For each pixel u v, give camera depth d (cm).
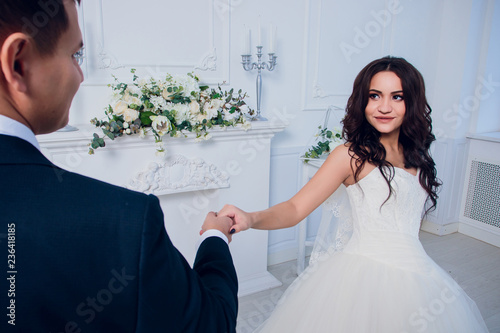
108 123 209
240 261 286
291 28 301
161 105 220
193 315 52
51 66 47
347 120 152
